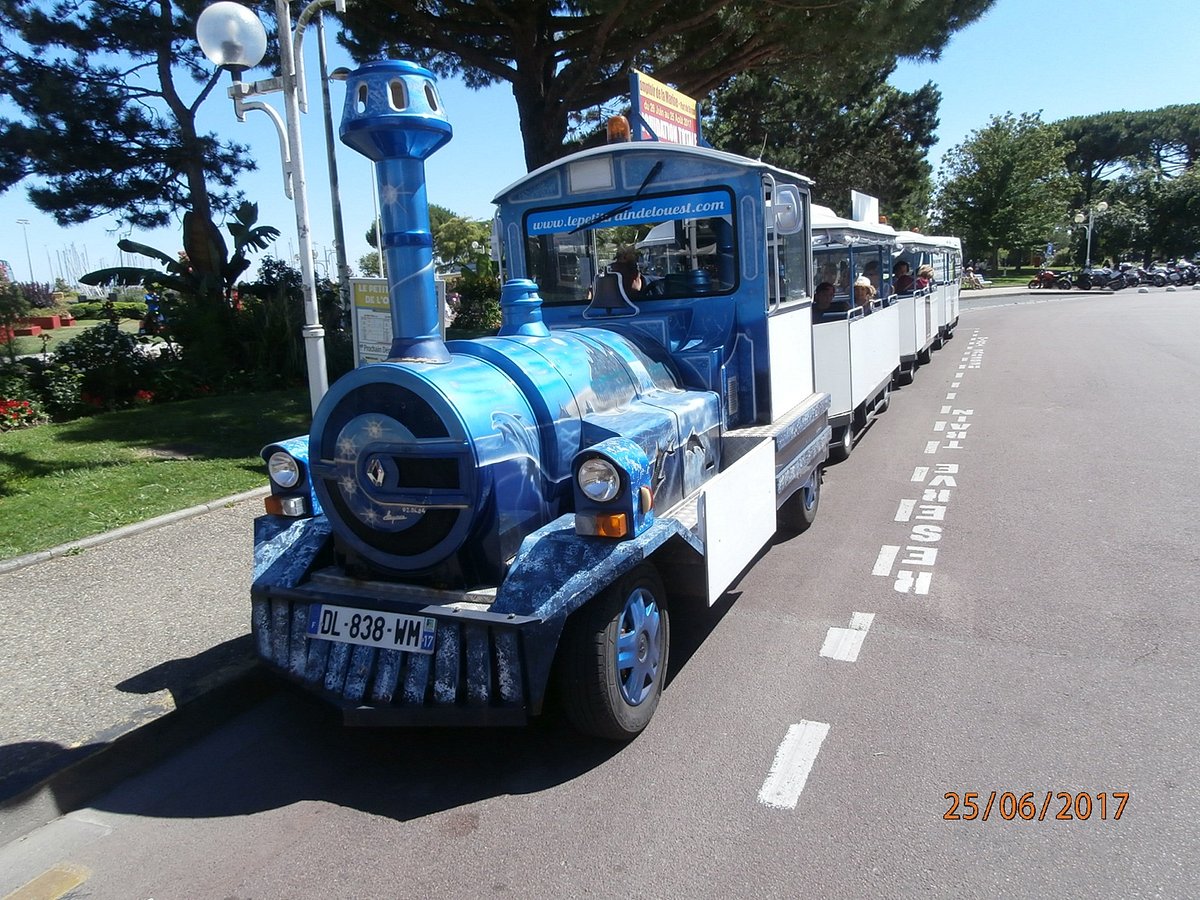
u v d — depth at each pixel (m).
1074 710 3.60
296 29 6.03
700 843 2.88
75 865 2.96
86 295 43.34
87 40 14.95
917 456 8.45
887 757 3.33
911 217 41.34
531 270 5.62
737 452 4.89
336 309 15.65
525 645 3.05
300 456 4.02
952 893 2.57
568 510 3.86
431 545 3.46
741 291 5.09
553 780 3.32
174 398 13.09
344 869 2.86
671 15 12.27
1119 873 2.62
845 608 4.82
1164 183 56.75
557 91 13.11
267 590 3.69
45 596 5.19
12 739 3.60
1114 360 14.34
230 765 3.59
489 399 3.48
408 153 3.50
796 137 28.27
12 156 14.79
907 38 12.38
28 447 9.32
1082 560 5.35
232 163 16.67
